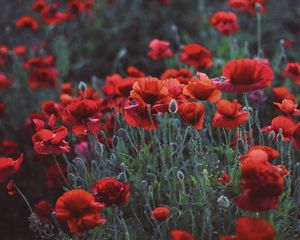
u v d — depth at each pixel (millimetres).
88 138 2148
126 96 2018
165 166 1934
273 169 1595
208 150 1964
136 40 3480
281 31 3441
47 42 3254
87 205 1657
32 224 1932
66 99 2164
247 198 1606
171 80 1876
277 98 2145
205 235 1839
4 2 3988
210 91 1767
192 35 3480
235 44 2639
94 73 3311
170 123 2055
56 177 2145
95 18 3584
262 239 1530
